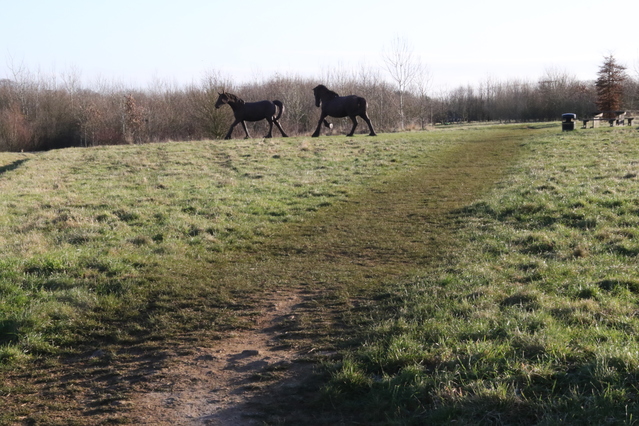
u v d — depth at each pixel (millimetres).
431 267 8008
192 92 46906
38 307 6711
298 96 51750
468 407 3812
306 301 6938
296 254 9359
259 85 58781
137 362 5461
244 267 8641
